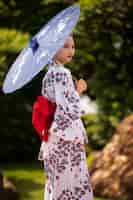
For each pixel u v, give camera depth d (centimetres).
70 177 718
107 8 2191
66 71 720
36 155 2384
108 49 2319
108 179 1274
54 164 721
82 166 723
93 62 2364
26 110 2388
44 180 1614
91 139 2353
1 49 2172
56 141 713
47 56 694
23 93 2373
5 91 716
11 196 1274
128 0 2178
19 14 2416
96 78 2394
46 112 716
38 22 2344
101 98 2416
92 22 2216
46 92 722
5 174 1753
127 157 1289
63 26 705
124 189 1227
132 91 2397
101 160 1338
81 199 721
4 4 2453
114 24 2255
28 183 1545
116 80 2409
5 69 2161
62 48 725
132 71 2383
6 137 2361
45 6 2361
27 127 2384
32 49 711
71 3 2309
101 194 1264
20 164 2134
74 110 704
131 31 2288
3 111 2342
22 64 713
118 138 1349
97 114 2439
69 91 710
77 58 2295
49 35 708
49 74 720
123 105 2400
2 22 2453
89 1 2172
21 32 2361
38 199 1296
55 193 722
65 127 704
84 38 2269
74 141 707
